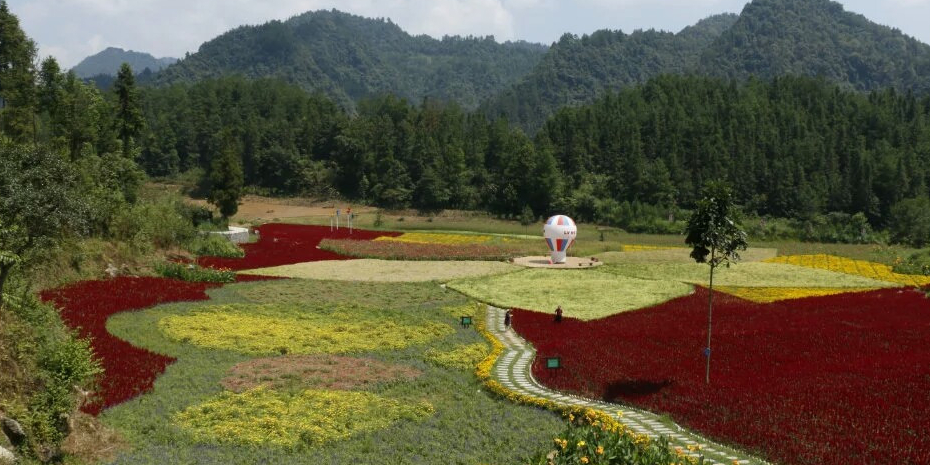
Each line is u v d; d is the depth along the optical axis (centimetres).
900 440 2091
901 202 12231
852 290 5878
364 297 5228
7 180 2641
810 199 13100
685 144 15875
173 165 17438
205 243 7181
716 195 2948
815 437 2156
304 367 3216
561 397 2856
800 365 3053
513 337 4084
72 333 2538
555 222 7256
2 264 2503
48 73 7119
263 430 2394
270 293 5178
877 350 3300
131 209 6134
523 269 6900
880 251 9056
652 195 14125
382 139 15788
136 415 2484
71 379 2280
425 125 18650
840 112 17462
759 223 12681
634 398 2736
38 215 2647
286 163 16350
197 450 2222
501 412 2659
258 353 3478
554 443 2023
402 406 2702
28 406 2089
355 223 12088
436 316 4591
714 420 2403
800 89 19138
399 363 3403
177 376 2980
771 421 2317
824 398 2494
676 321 4356
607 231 12150
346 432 2408
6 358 2212
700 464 1858
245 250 7825
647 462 1841
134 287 4712
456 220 13388
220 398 2739
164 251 6438
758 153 14762
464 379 3166
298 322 4238
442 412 2658
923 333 3625
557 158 15812
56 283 4331
